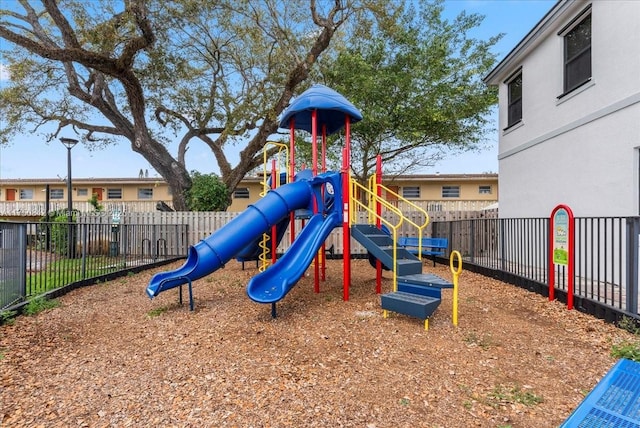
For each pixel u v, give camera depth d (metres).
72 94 15.10
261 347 4.00
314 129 6.55
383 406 2.79
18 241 5.68
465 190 21.75
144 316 5.30
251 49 16.52
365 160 15.45
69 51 12.05
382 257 5.73
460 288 6.95
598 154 7.10
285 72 16.05
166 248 12.84
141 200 23.42
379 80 12.99
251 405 2.81
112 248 10.21
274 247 8.08
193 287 7.30
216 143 18.19
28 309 5.38
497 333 4.37
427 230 13.56
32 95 15.93
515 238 7.89
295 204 6.46
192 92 16.70
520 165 9.92
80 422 2.59
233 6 14.59
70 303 6.11
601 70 7.00
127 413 2.71
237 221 6.02
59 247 7.83
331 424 2.55
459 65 14.12
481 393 2.97
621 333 4.32
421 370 3.41
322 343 4.08
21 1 13.87
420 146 16.00
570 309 5.34
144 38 12.97
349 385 3.12
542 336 4.27
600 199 7.06
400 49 14.23
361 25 14.33
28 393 3.01
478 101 13.80
